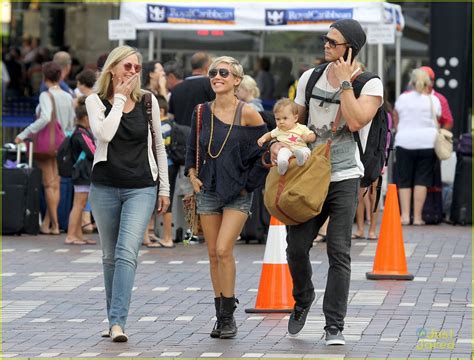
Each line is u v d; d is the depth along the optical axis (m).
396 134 35.06
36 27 47.66
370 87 16.69
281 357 16.31
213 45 45.22
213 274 18.14
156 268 26.17
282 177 16.75
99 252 29.16
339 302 17.09
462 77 40.41
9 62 46.19
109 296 18.27
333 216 16.94
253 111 17.73
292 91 33.81
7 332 18.72
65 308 21.12
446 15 40.38
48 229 33.28
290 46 45.66
